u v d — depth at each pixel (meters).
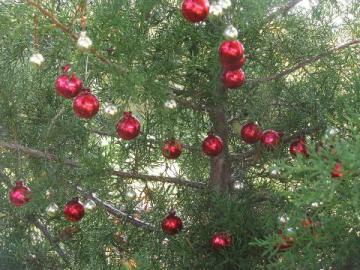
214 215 1.97
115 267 2.03
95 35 1.60
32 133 2.11
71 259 2.16
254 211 2.01
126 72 1.63
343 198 1.40
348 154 1.25
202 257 1.94
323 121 1.96
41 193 1.87
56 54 1.77
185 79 1.89
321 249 1.62
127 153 2.03
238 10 1.68
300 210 1.54
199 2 1.51
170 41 1.76
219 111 1.95
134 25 1.72
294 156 1.89
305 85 2.04
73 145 2.11
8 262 2.14
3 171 2.17
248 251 1.91
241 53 1.56
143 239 2.10
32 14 1.60
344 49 1.99
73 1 1.69
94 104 1.59
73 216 1.85
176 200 2.13
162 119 1.86
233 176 2.13
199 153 2.11
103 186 2.01
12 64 2.15
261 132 1.89
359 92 1.77
